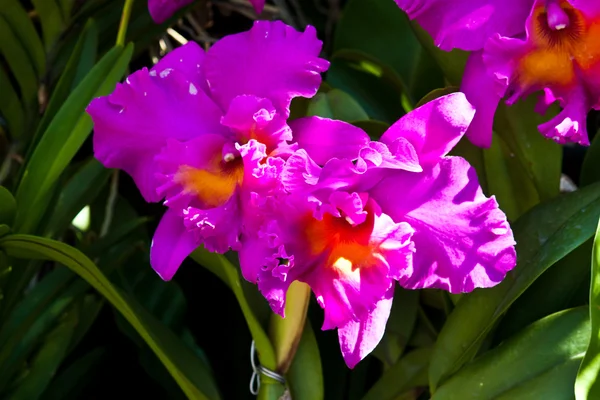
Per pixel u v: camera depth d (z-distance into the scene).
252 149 0.67
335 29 0.96
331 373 0.85
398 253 0.66
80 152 0.96
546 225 0.73
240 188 0.68
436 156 0.67
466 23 0.69
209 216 0.68
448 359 0.74
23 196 0.75
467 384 0.72
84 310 0.84
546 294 0.76
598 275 0.65
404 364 0.79
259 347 0.75
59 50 0.86
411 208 0.67
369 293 0.67
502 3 0.69
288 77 0.68
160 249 0.70
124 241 0.85
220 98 0.70
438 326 0.84
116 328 0.93
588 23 0.69
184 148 0.69
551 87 0.70
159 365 0.85
